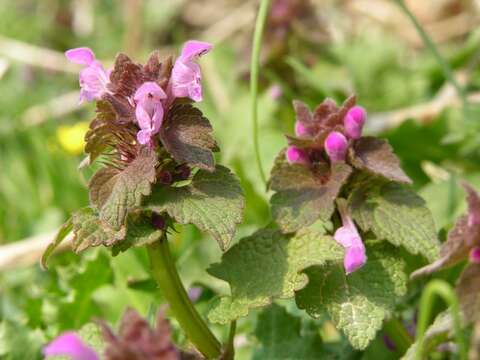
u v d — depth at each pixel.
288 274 0.17
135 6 0.41
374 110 0.35
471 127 0.29
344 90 0.35
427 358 0.17
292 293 0.17
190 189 0.17
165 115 0.17
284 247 0.18
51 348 0.14
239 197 0.17
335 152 0.17
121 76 0.17
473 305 0.15
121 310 0.24
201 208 0.16
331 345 0.21
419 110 0.32
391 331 0.20
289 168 0.18
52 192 0.33
